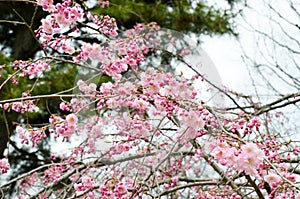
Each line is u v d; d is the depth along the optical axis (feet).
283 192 5.75
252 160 5.42
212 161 7.68
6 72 15.31
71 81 16.26
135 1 17.60
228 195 8.14
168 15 17.26
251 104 11.02
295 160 8.09
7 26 20.12
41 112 16.58
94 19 7.77
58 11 7.13
